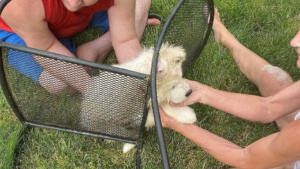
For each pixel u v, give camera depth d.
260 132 1.07
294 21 1.26
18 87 0.82
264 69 1.06
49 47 0.95
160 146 0.59
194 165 1.01
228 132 1.07
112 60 1.18
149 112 0.85
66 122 0.93
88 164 1.00
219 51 1.17
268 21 1.27
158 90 0.79
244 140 1.06
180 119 0.85
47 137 1.02
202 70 1.14
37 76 0.77
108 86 0.73
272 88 1.03
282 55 1.19
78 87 0.76
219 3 1.27
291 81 1.03
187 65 1.03
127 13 0.95
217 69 1.15
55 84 0.78
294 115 0.98
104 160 1.01
